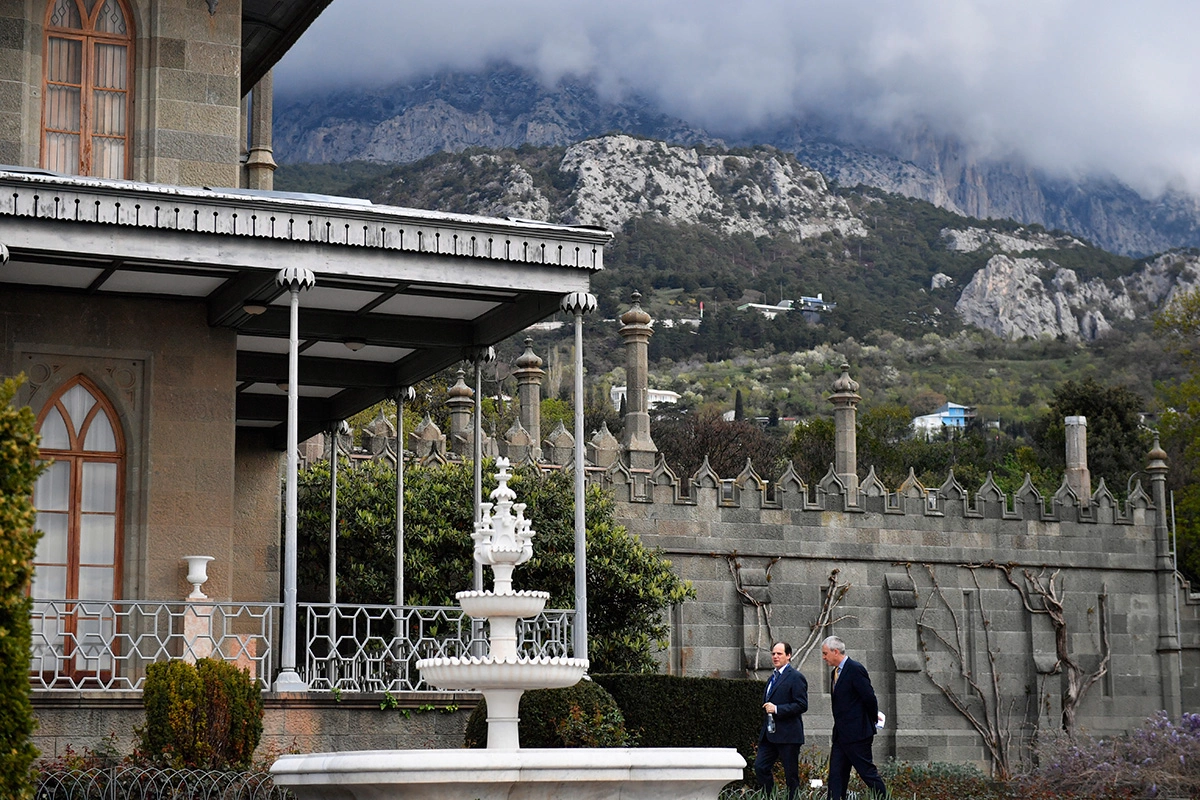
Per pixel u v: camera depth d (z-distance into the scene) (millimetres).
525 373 28172
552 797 10266
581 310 15422
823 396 101562
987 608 29984
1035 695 30203
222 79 16953
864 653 28344
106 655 15203
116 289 15492
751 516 27125
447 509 21844
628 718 16875
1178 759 19641
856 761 13484
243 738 12617
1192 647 33094
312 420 20531
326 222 14328
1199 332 54344
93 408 15625
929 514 29453
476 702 14516
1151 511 32625
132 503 15531
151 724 12391
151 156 16500
